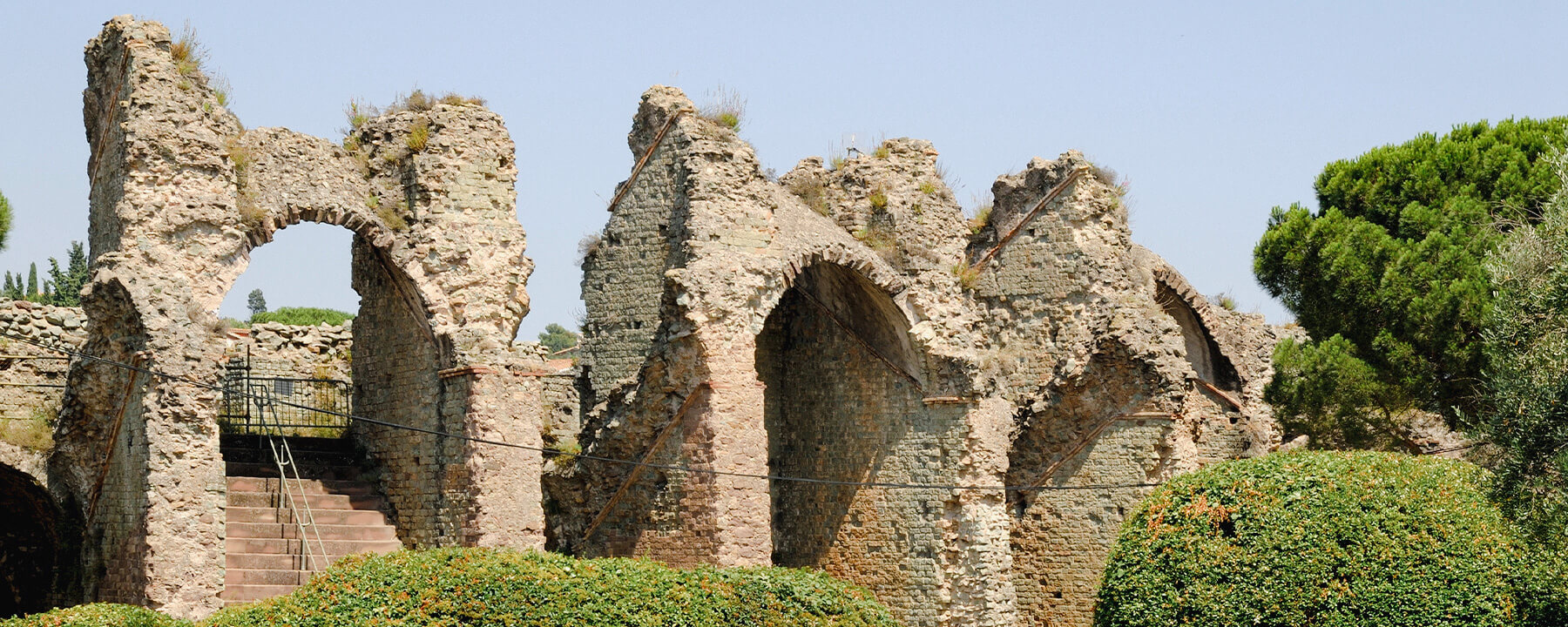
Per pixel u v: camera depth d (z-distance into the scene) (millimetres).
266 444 45750
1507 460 37844
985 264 54531
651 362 45719
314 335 53938
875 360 50688
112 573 39688
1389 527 39469
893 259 49844
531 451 42594
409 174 43438
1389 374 55625
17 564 45188
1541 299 38656
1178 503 42219
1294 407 56438
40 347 46000
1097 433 51781
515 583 35125
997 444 49531
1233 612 39812
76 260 83938
